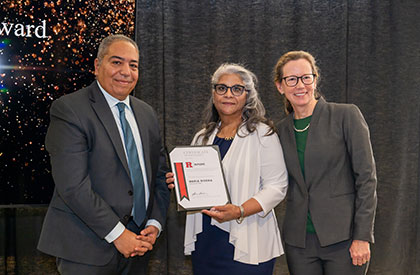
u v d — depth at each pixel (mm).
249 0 3072
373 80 3205
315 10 3129
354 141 1868
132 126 1934
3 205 2580
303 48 3113
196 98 3033
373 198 1839
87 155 1745
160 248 3043
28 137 2600
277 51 3094
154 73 3004
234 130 2057
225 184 1882
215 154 1947
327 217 1873
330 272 1902
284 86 2002
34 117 2602
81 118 1740
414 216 3238
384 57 3203
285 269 3146
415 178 3258
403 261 3250
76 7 2631
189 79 3029
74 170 1688
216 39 3039
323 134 1921
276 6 3090
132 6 2717
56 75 2625
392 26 3201
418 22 3195
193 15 3027
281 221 3146
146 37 2984
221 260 1943
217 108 2059
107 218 1705
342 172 1907
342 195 1893
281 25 3100
